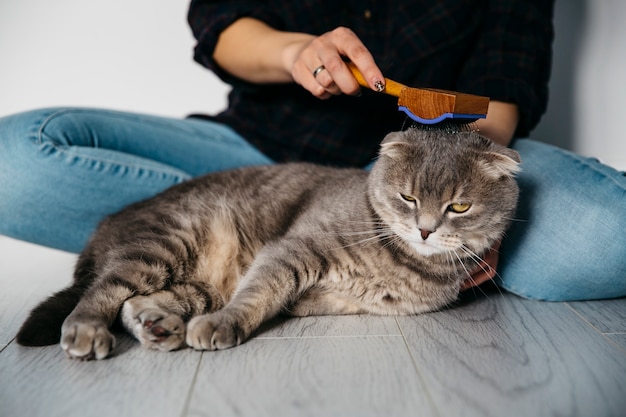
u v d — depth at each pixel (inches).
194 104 121.8
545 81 96.2
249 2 96.0
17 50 116.3
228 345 57.2
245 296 61.2
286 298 64.8
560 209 73.7
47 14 115.0
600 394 48.9
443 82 92.9
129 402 45.9
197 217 73.0
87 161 81.4
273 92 97.4
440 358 55.7
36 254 105.4
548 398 47.9
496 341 60.9
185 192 77.7
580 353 58.1
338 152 93.4
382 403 46.2
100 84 119.6
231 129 101.1
